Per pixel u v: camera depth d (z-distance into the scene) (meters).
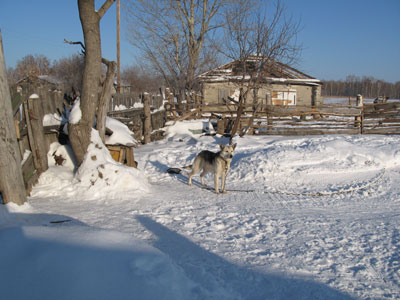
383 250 3.87
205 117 15.55
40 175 6.21
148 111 12.98
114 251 2.94
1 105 4.41
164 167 9.34
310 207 5.90
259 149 9.95
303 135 13.63
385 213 5.56
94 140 6.42
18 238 3.07
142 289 2.46
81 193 5.84
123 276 2.58
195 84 23.72
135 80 47.47
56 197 5.66
